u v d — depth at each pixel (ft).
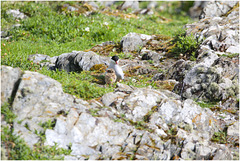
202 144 52.54
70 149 49.34
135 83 80.94
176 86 74.43
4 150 46.09
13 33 143.84
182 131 55.26
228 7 164.35
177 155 51.01
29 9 175.83
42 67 92.99
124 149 50.85
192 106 61.46
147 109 59.47
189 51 104.94
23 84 53.31
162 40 127.24
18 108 51.67
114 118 55.98
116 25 158.92
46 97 54.54
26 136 48.21
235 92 69.05
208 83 70.54
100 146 50.88
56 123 50.55
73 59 94.99
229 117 64.28
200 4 231.91
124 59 107.34
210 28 113.91
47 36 142.82
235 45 100.42
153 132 54.60
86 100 62.59
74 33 143.54
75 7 185.16
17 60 92.58
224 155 50.98
